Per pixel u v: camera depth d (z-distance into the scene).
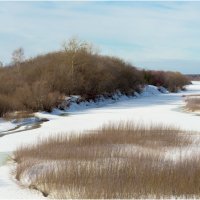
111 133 19.09
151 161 13.16
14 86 36.88
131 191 10.30
